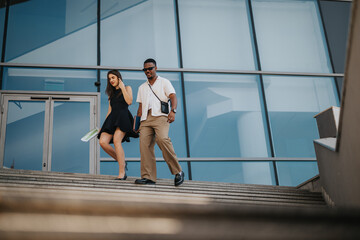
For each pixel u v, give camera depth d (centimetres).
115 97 518
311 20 959
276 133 845
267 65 903
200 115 838
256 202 419
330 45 940
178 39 895
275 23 943
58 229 134
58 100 798
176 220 140
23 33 843
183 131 822
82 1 889
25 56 827
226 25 924
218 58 894
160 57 876
